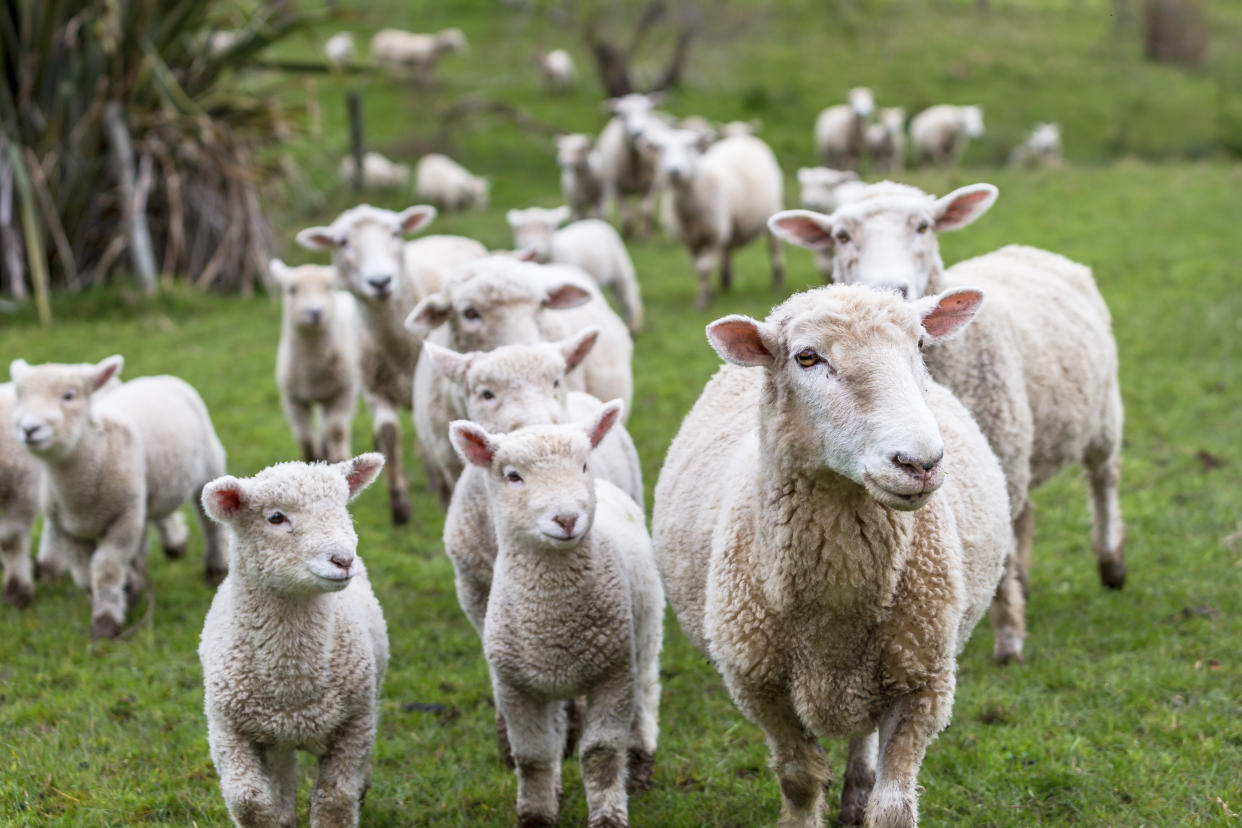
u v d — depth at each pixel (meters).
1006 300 9.33
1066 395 9.31
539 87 46.81
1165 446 13.59
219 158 22.45
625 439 9.01
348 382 13.95
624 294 19.03
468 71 48.38
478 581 7.93
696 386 16.39
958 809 7.26
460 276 9.96
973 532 6.43
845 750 8.07
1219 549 10.84
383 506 13.30
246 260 22.77
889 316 5.38
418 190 32.56
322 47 24.06
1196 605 9.80
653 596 7.50
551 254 18.25
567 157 28.89
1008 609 9.03
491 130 41.69
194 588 11.23
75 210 22.28
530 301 9.80
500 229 27.30
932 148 38.19
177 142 22.67
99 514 10.09
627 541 7.38
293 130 23.97
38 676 9.38
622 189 27.25
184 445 11.02
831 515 5.60
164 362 18.48
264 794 6.36
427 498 13.51
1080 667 8.91
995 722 8.24
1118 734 7.87
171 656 9.73
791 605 5.81
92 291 21.55
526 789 7.00
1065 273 10.31
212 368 18.25
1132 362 16.34
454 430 6.94
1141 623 9.57
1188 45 50.97
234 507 6.28
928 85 46.97
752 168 21.81
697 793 7.60
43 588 11.22
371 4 54.34
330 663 6.53
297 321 13.43
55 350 18.95
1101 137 42.03
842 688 5.87
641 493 9.23
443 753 8.27
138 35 22.03
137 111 22.25
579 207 29.55
